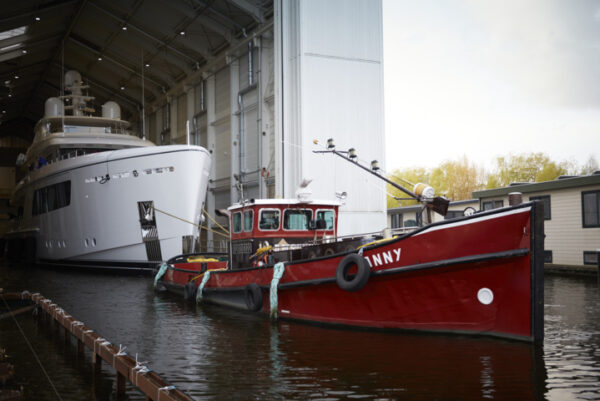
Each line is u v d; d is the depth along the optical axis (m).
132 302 14.23
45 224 26.66
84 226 23.11
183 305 13.49
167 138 40.81
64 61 41.03
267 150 26.28
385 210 23.59
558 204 20.80
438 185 55.88
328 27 22.92
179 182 21.22
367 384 6.22
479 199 24.81
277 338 8.81
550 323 9.99
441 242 7.80
